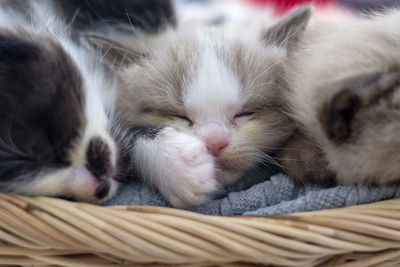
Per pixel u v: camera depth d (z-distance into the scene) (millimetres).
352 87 226
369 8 281
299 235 225
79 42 283
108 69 282
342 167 244
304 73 255
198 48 279
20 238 229
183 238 224
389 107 224
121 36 299
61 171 237
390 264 239
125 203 255
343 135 232
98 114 250
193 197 256
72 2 296
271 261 227
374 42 241
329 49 251
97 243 225
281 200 256
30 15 271
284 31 283
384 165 233
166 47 287
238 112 272
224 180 271
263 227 225
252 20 324
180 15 323
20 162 231
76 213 226
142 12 302
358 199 240
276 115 275
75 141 238
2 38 234
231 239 224
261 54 280
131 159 266
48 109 230
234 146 267
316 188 254
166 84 276
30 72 231
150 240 224
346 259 234
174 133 265
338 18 288
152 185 263
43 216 227
